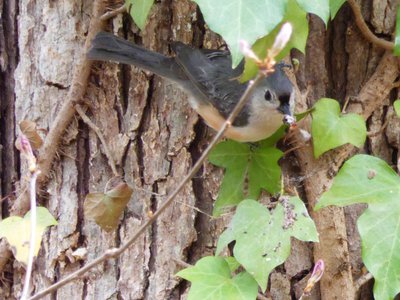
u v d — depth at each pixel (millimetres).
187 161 4965
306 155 4949
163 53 5055
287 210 4328
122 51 4848
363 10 5164
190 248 4973
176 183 4961
